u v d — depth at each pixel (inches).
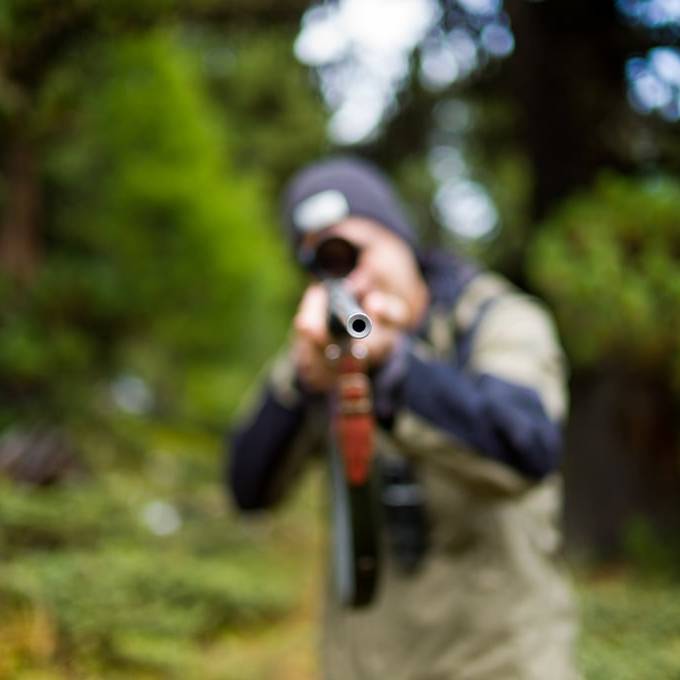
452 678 54.7
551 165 241.9
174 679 140.4
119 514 215.8
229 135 689.6
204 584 179.8
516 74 247.9
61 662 130.3
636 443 225.8
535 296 230.2
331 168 61.6
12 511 177.5
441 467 50.6
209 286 475.8
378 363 49.2
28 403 307.6
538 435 50.0
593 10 229.0
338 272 59.5
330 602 61.6
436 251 61.4
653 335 161.8
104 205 441.4
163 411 616.1
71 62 141.3
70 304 330.0
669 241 159.3
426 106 285.0
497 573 55.0
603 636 145.7
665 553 215.3
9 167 317.4
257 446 66.9
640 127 227.5
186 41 363.3
